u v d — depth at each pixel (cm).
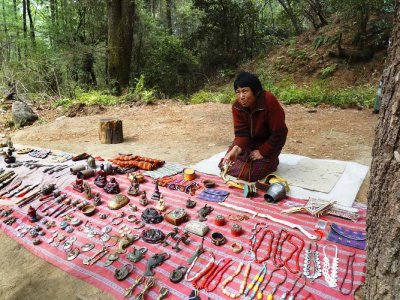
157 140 558
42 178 384
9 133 671
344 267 231
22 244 283
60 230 295
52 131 634
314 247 253
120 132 542
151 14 1606
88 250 267
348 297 206
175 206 321
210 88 1448
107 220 304
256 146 369
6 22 1341
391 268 164
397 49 153
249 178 352
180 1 1770
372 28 1161
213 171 392
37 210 326
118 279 232
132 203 328
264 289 215
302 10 1486
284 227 279
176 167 411
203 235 272
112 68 1159
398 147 153
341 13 1193
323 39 1255
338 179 358
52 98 1009
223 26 1586
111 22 1128
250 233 274
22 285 241
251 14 1587
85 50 1174
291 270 230
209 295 214
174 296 215
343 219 288
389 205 160
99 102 872
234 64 1614
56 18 1276
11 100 967
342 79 1127
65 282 239
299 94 854
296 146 504
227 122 665
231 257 247
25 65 1139
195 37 1627
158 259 245
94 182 365
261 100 338
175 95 1395
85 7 1290
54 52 1188
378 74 1066
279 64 1320
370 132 557
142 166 400
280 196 318
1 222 311
